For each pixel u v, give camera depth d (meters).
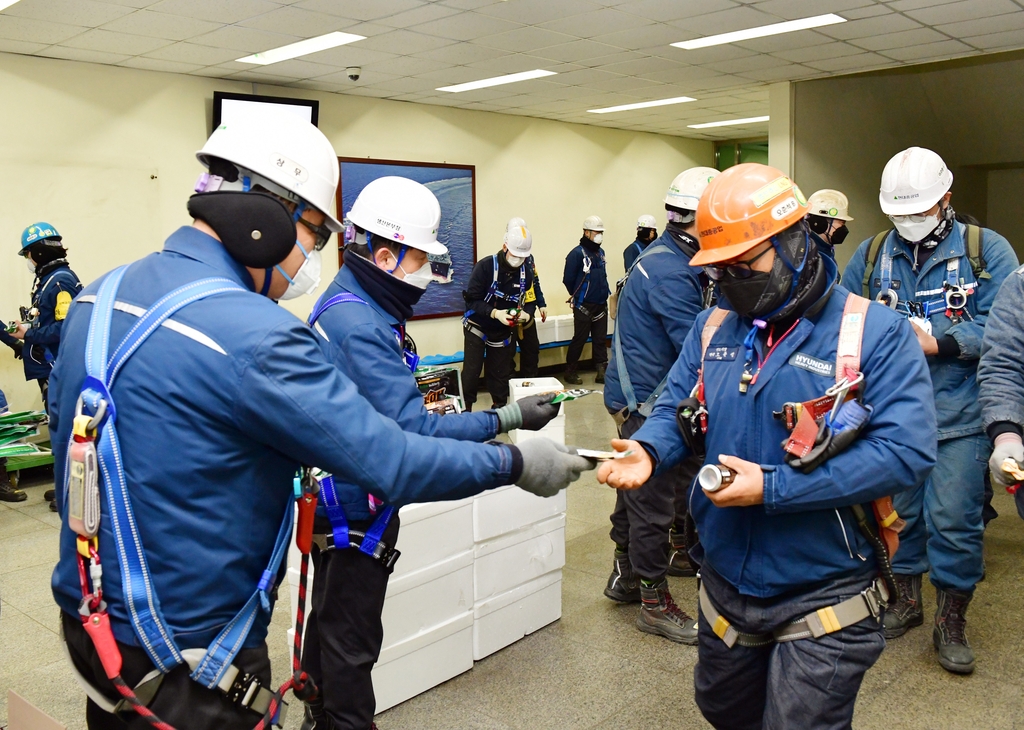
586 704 2.45
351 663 1.87
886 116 9.80
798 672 1.45
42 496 5.04
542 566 2.92
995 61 9.59
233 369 1.04
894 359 1.41
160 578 1.07
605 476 1.49
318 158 1.22
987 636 2.84
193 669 1.08
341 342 1.76
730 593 1.56
